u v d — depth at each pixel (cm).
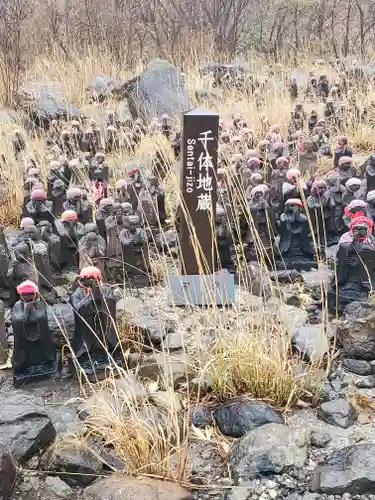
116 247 462
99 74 1010
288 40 1367
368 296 412
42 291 425
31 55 1129
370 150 761
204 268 441
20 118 852
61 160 634
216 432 320
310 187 517
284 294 432
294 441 294
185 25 1312
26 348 350
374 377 355
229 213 490
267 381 338
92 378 354
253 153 589
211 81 983
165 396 327
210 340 374
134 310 409
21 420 305
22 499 279
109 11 1245
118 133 752
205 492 281
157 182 559
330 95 902
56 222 505
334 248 486
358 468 277
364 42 1284
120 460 296
